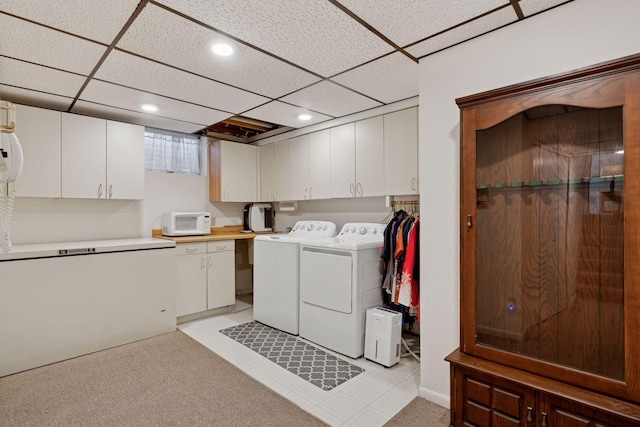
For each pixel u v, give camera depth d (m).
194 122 3.59
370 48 2.00
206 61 2.15
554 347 1.57
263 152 4.39
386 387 2.27
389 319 2.54
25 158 2.77
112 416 1.92
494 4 1.58
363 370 2.50
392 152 3.01
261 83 2.53
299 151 3.89
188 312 3.50
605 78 1.32
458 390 1.66
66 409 1.99
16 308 2.44
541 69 1.67
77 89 2.61
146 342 3.00
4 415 1.93
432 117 2.06
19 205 3.02
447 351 2.03
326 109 3.18
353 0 1.53
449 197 2.00
